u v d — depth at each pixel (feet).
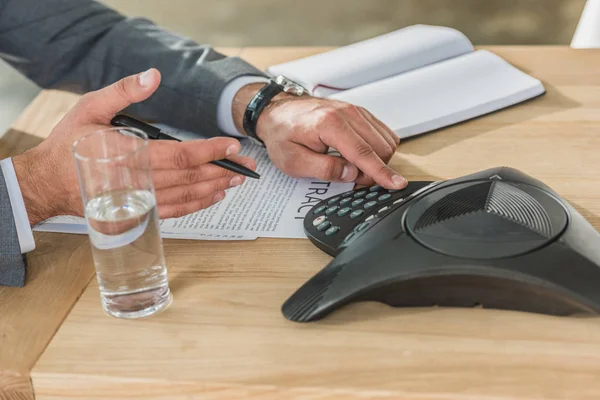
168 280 2.41
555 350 1.98
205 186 2.64
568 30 8.89
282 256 2.48
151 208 2.17
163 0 9.34
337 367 1.98
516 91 3.50
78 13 3.82
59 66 3.81
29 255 2.60
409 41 3.96
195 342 2.11
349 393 1.90
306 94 3.31
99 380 2.03
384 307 2.19
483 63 3.74
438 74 3.66
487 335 2.05
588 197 2.69
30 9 3.82
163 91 3.54
